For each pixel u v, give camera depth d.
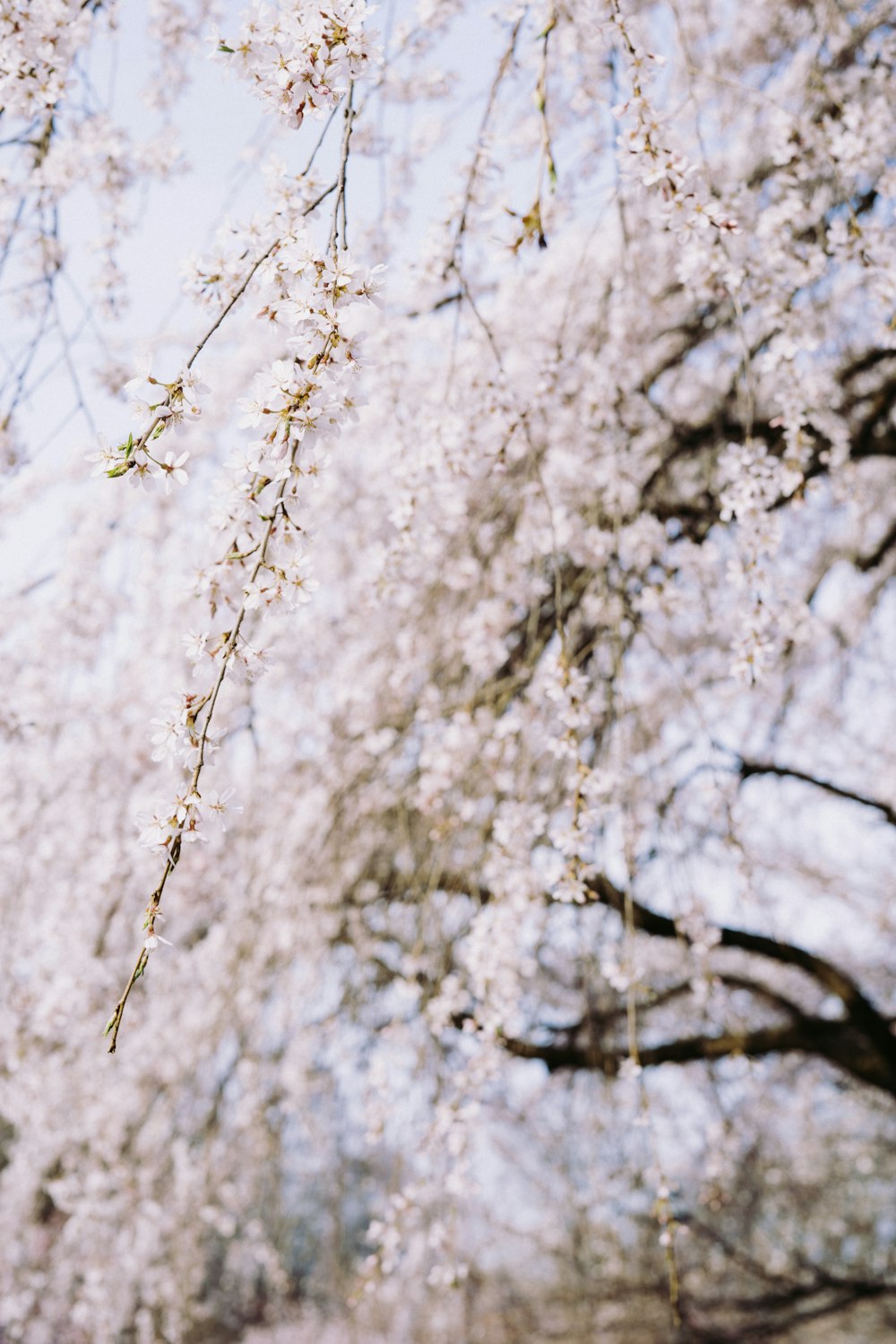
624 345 3.30
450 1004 3.16
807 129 2.60
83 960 3.82
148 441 1.32
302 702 4.34
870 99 3.14
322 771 4.30
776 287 2.60
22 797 4.10
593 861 3.18
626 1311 6.14
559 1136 5.69
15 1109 4.16
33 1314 4.66
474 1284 5.94
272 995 4.81
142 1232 4.22
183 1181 4.37
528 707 3.04
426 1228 3.97
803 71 3.62
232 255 1.63
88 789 4.18
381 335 2.89
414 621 3.88
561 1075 5.75
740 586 2.28
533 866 2.93
